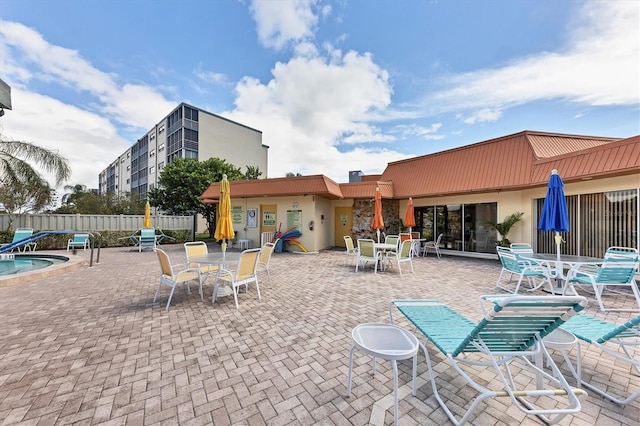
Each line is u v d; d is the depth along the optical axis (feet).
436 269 27.50
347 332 12.32
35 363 9.54
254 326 12.99
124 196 88.12
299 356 10.16
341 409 7.32
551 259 18.22
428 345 11.27
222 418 6.97
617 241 23.34
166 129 98.89
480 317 14.19
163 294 18.34
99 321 13.48
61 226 45.37
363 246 26.71
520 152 31.42
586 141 33.55
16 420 6.82
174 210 70.03
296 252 40.52
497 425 6.74
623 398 7.71
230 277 16.56
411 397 7.84
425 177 40.29
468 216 36.70
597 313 14.76
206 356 10.12
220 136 101.71
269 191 40.65
